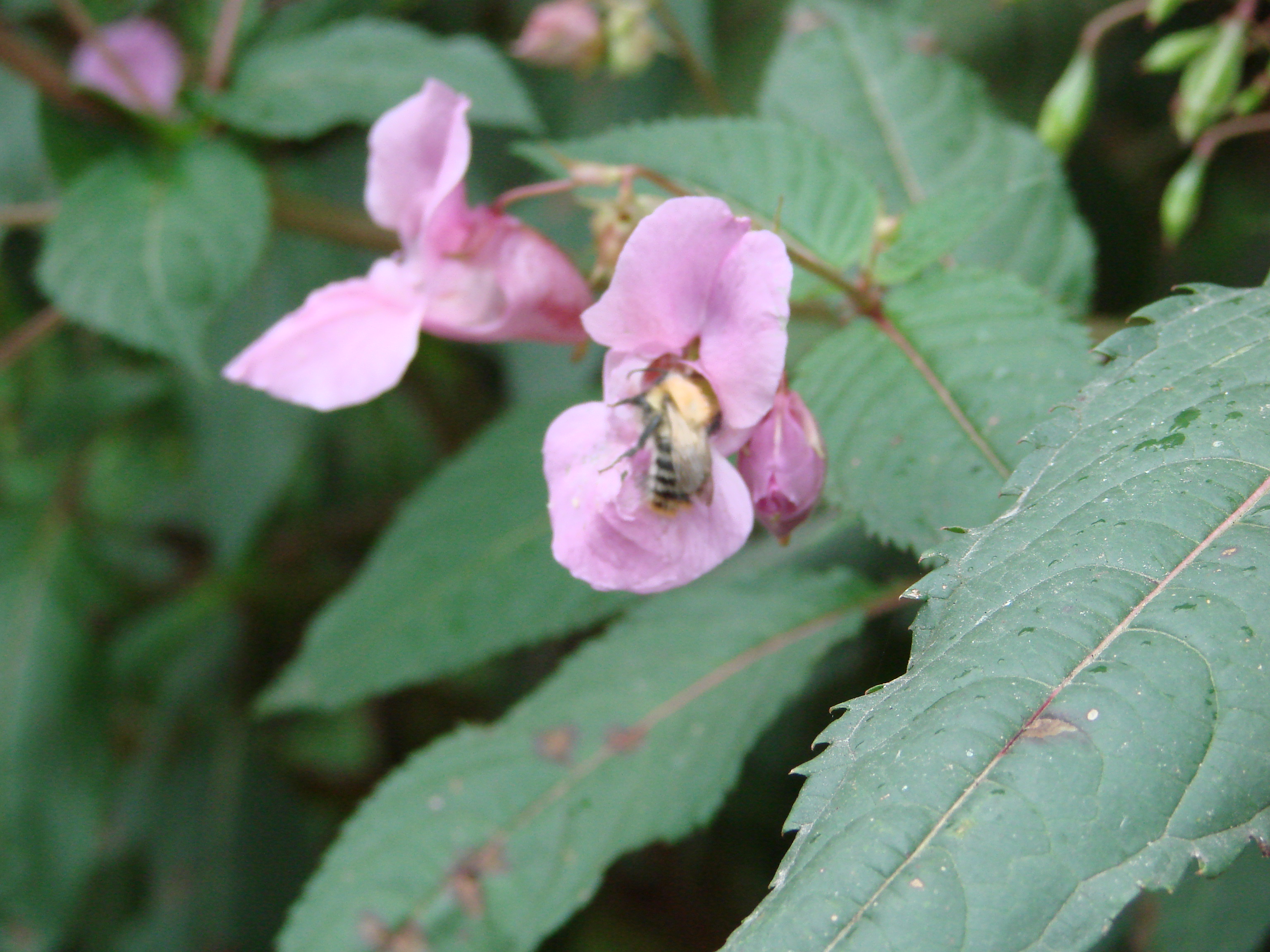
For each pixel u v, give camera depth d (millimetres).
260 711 294
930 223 251
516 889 272
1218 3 349
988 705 189
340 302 246
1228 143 349
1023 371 239
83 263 289
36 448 356
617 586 222
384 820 280
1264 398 200
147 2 362
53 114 301
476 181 339
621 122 366
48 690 352
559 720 282
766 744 332
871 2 367
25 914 333
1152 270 349
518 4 375
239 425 348
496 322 247
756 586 285
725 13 383
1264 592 189
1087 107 287
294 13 336
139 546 407
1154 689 187
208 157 298
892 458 238
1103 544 196
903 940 182
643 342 228
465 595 292
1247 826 183
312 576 397
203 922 377
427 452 409
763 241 221
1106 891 182
